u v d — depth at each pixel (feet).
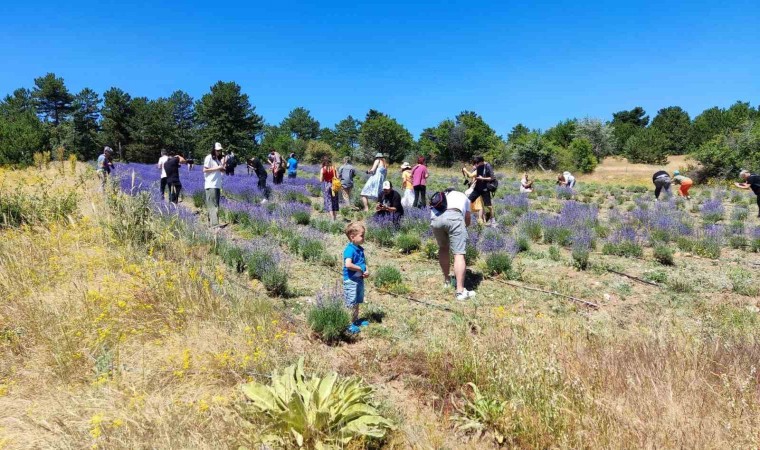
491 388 13.93
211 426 11.61
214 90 253.85
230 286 21.09
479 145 200.23
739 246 34.09
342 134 377.71
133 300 17.76
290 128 401.70
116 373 13.74
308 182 71.67
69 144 201.98
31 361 14.34
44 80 262.26
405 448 12.07
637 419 11.48
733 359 14.49
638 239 33.47
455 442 12.57
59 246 22.59
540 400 12.69
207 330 16.47
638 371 13.67
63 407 12.00
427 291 24.21
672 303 22.40
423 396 14.74
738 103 228.63
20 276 18.97
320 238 32.83
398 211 37.04
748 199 62.80
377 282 24.82
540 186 86.63
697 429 11.11
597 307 21.94
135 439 10.80
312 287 24.07
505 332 16.65
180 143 276.21
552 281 25.57
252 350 15.38
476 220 39.01
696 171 108.47
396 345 17.89
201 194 45.93
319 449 11.05
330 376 13.15
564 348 15.01
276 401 12.17
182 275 19.66
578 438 11.30
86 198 31.68
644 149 200.03
